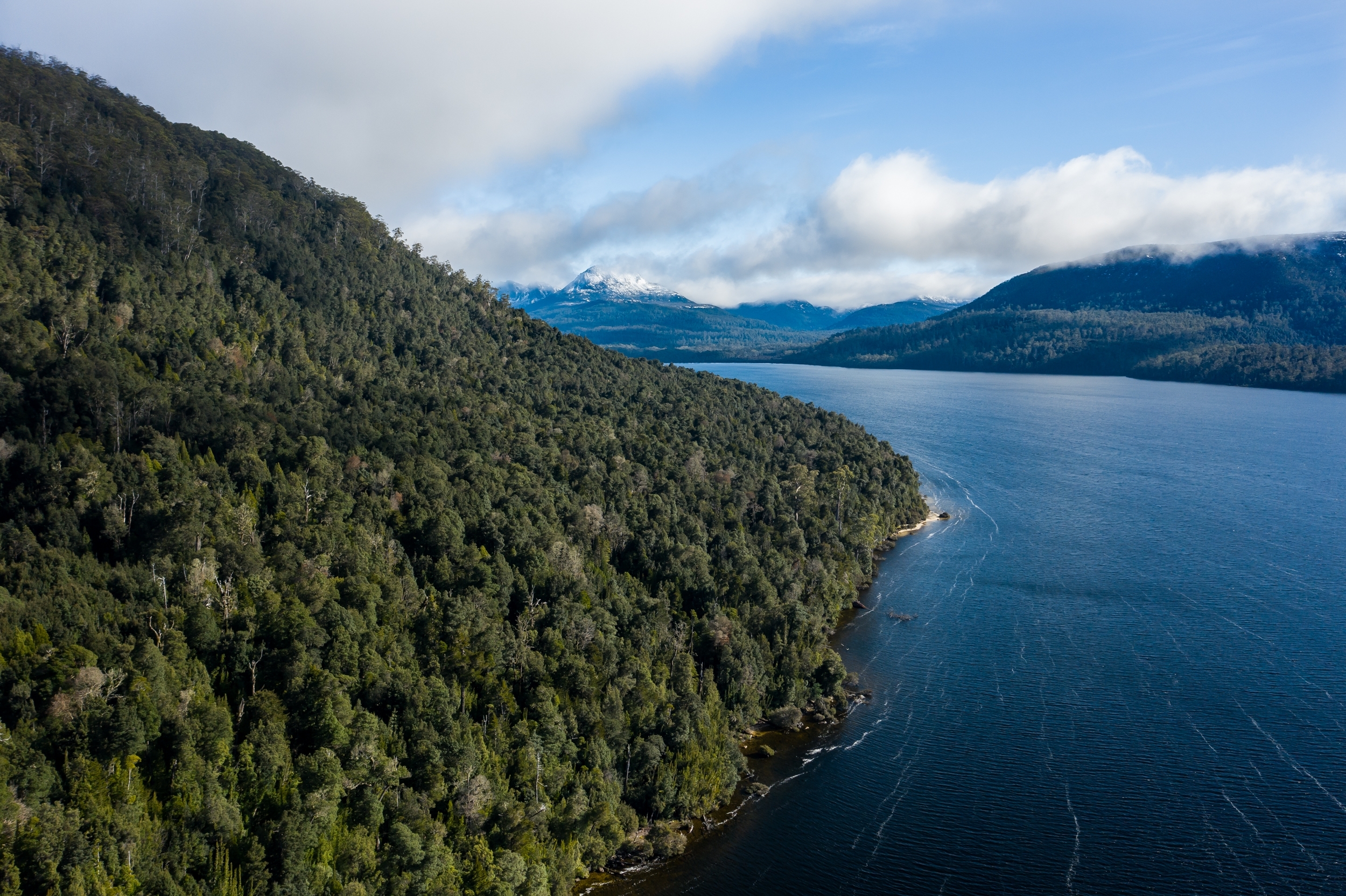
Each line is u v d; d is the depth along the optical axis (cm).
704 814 11056
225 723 8875
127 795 7944
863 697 13975
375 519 14388
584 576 14588
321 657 10300
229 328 19512
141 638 9544
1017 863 10038
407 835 8612
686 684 12669
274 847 8156
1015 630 16400
